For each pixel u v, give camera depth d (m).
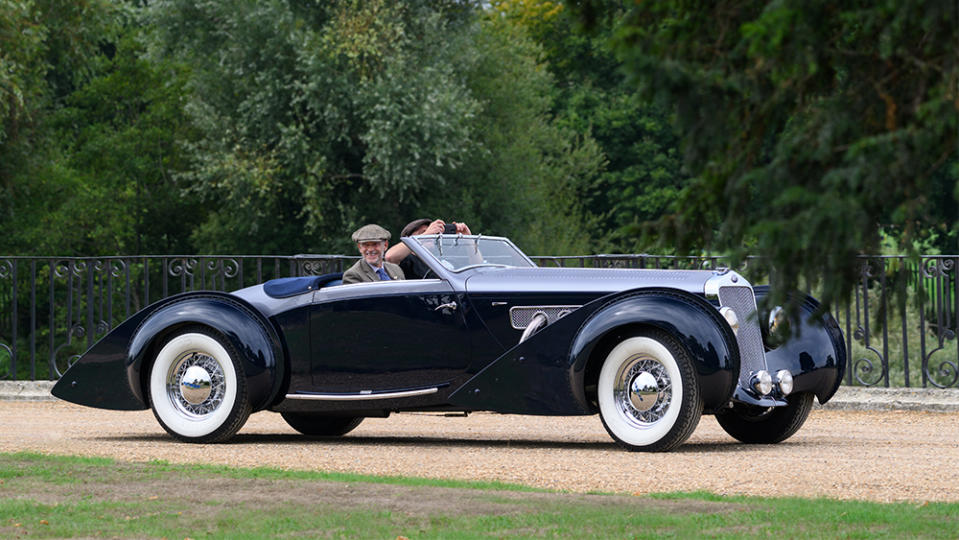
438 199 55.69
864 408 19.59
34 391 22.38
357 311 14.28
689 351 12.34
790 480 10.45
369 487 9.69
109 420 18.16
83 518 8.39
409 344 14.09
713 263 20.89
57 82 62.28
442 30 52.94
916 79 5.56
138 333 14.62
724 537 7.55
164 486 9.77
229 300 14.47
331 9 52.41
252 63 52.22
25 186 48.97
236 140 53.81
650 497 9.30
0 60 41.03
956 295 19.98
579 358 12.84
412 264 14.94
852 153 5.31
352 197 54.31
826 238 5.34
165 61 60.78
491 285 13.89
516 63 61.00
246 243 57.78
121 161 62.66
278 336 14.38
